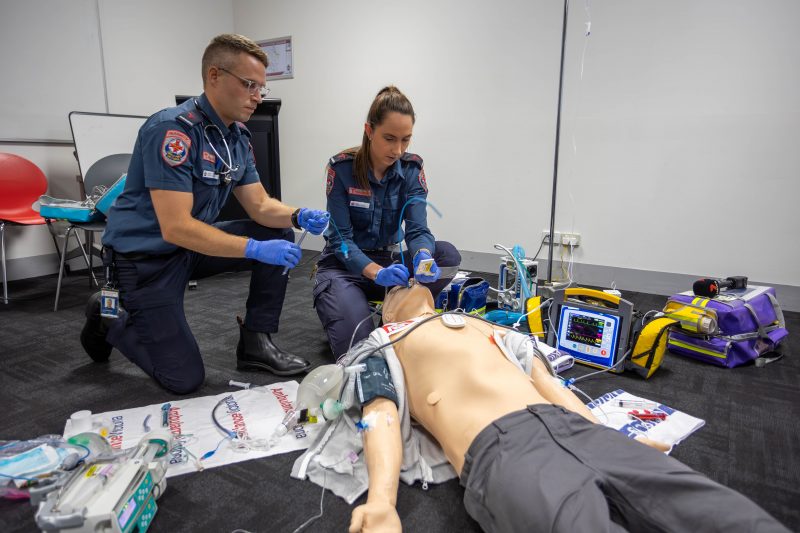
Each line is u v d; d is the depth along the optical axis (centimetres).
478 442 94
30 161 289
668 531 76
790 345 210
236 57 143
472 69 330
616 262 306
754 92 256
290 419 138
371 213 192
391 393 117
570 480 80
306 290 297
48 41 318
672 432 136
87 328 178
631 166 292
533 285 235
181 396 160
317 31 391
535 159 319
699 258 283
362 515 88
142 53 376
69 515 85
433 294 204
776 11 245
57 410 152
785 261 262
